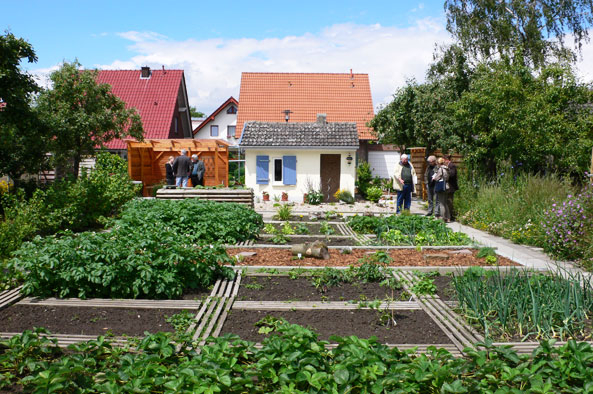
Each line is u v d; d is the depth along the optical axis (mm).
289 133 23062
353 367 3473
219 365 3486
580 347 3752
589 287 5523
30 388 3486
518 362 3762
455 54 24531
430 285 6043
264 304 5594
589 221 8453
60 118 21250
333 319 5168
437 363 3559
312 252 8070
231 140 40875
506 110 14945
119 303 5543
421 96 23719
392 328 4918
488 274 6281
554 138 14086
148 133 34688
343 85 35625
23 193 10617
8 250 7988
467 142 17234
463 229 12891
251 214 11070
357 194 26469
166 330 4793
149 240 6152
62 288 5766
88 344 3930
